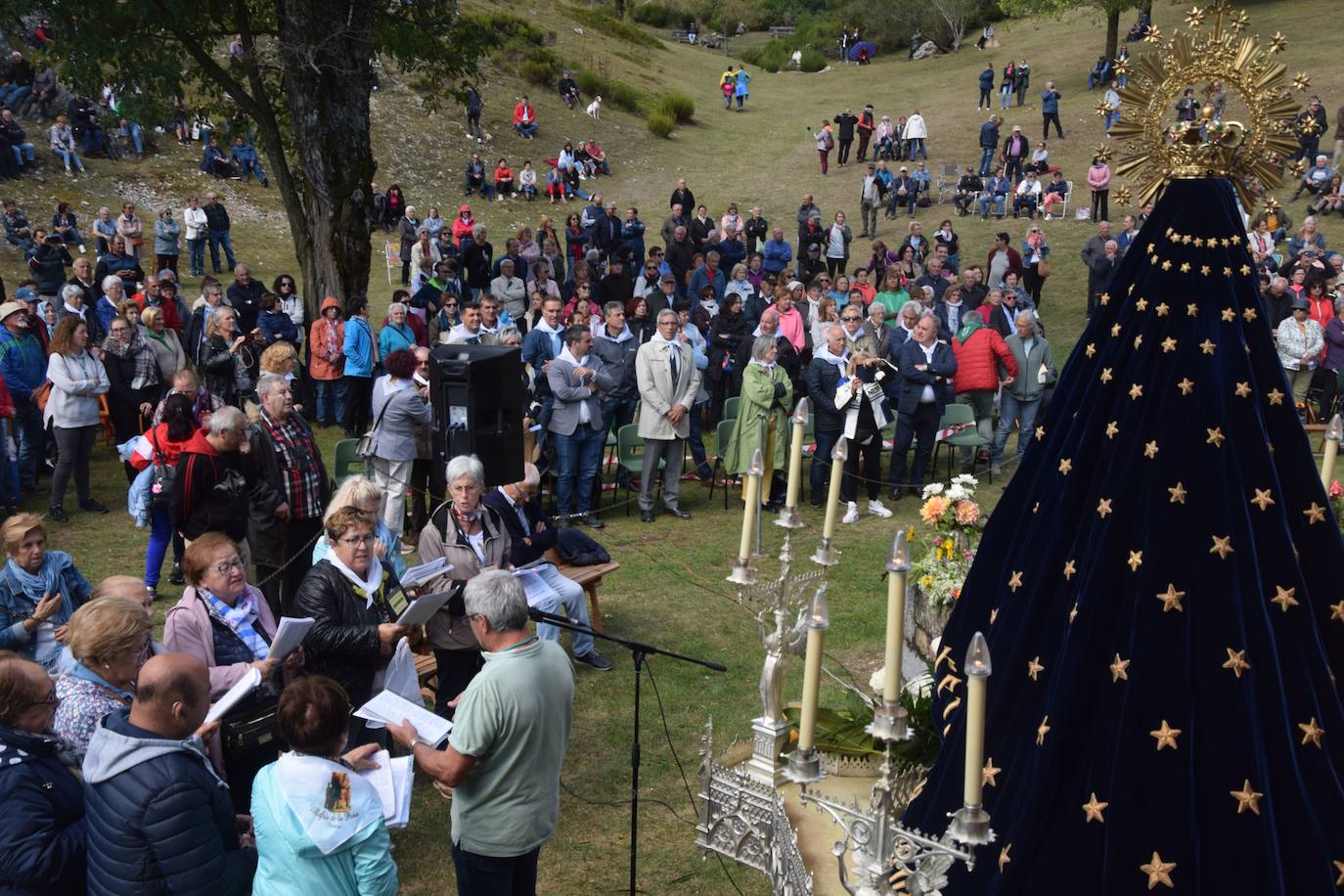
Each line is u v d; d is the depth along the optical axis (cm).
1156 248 429
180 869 373
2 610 574
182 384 908
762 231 2527
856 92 5028
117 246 1809
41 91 2756
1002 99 4153
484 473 666
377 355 1317
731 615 901
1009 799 391
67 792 400
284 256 2520
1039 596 416
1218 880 351
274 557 747
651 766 669
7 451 1069
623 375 1233
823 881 431
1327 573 400
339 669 534
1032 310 1342
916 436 1266
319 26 1472
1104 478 406
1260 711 364
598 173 3556
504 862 439
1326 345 1482
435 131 3512
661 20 7138
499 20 4403
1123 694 373
